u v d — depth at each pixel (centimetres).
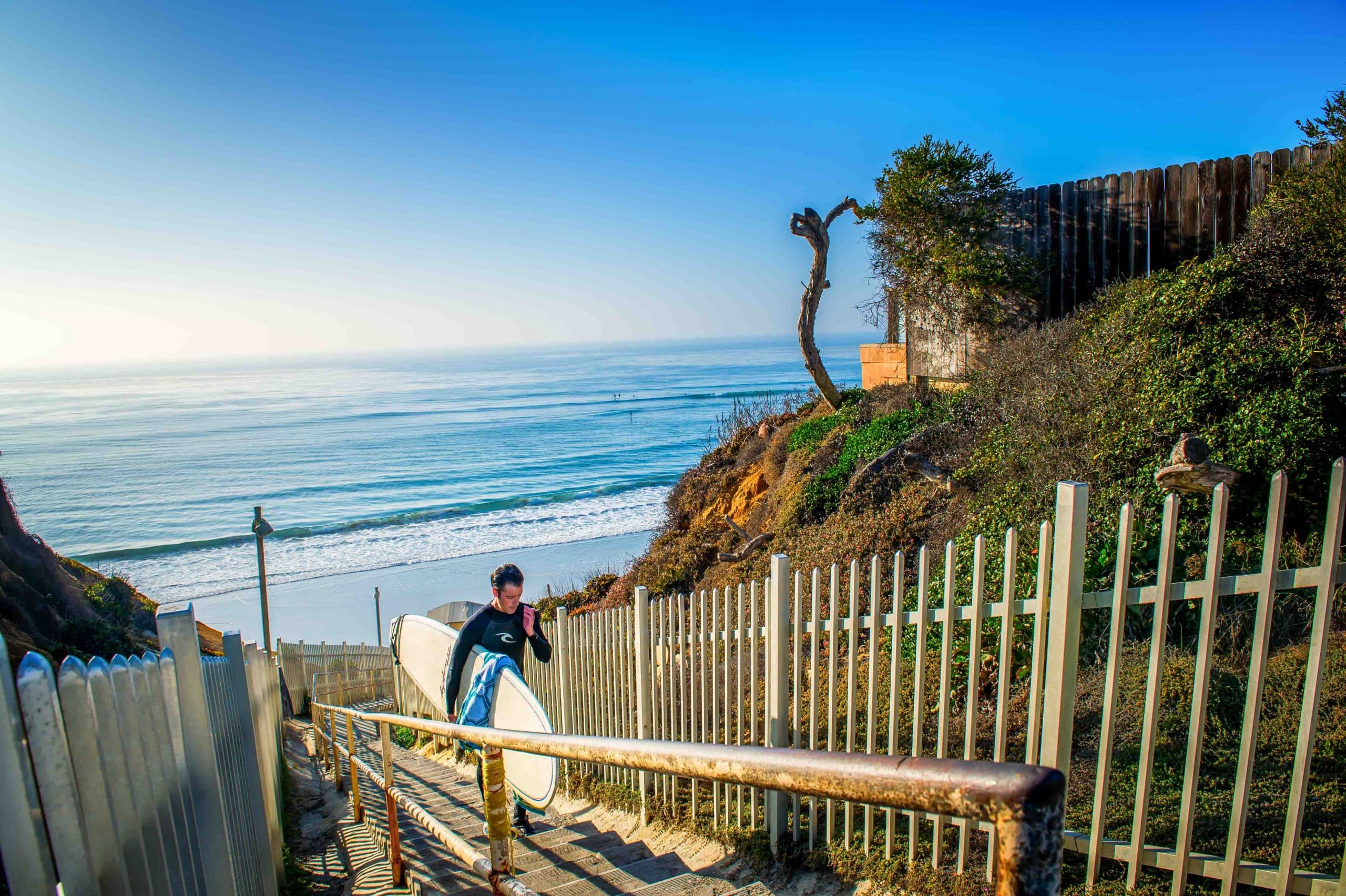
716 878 404
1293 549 499
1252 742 266
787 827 417
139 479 6372
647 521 4262
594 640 614
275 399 14225
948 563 333
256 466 6819
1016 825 76
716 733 475
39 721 142
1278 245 662
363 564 3688
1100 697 444
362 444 7981
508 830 305
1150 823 325
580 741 188
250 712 454
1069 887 306
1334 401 555
